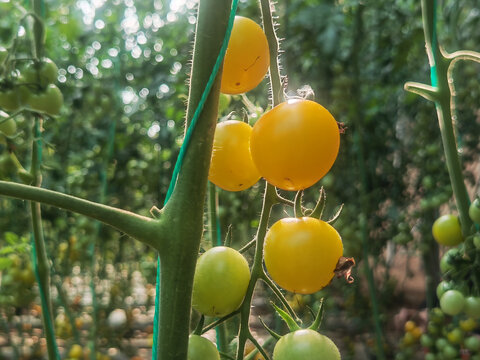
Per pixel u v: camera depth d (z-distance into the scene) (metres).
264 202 0.17
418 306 1.04
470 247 0.24
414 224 0.83
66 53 0.91
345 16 0.79
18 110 0.26
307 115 0.15
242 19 0.17
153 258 1.09
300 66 0.82
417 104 0.79
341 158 0.82
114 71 0.89
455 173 0.24
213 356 0.16
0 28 0.67
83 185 0.93
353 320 0.87
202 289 0.16
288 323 0.16
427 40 0.24
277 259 0.16
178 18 0.89
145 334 1.09
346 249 0.75
